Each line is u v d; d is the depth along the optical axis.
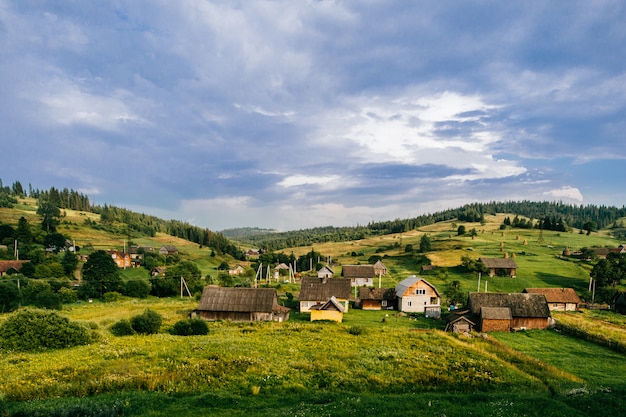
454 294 80.00
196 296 91.62
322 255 197.88
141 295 94.62
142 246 182.50
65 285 90.19
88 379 25.84
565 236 196.75
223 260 195.50
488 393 25.77
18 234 135.00
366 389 26.55
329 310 65.44
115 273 94.94
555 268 122.50
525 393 26.17
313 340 43.41
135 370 28.34
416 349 39.94
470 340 46.97
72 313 66.56
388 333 49.78
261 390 25.22
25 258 120.62
